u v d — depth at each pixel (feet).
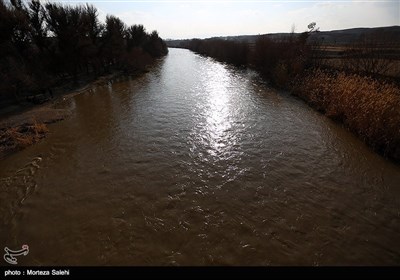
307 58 87.81
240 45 150.00
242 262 23.98
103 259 24.31
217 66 154.20
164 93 84.23
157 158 42.09
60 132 52.49
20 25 70.44
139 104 71.61
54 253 24.99
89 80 102.06
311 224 28.45
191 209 30.63
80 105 70.85
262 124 56.44
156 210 30.45
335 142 47.65
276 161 41.14
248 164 40.32
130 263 23.90
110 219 29.07
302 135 50.75
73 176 37.35
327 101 62.59
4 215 29.91
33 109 64.28
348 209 30.76
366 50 70.13
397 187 34.78
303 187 34.76
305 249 25.35
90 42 96.27
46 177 37.17
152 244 25.88
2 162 41.14
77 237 26.73
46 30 82.74
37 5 79.30
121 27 140.67
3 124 53.26
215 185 35.14
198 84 99.14
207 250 25.21
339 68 76.79
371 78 60.75
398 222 28.86
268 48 107.24
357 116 49.90
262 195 33.17
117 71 127.95
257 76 115.03
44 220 29.07
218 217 29.40
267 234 27.09
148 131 52.80
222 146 46.26
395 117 42.68
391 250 25.41
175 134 51.29
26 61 73.20
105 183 35.60
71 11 89.56
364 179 36.52
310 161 41.19
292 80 85.35
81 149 45.27
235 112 64.39
